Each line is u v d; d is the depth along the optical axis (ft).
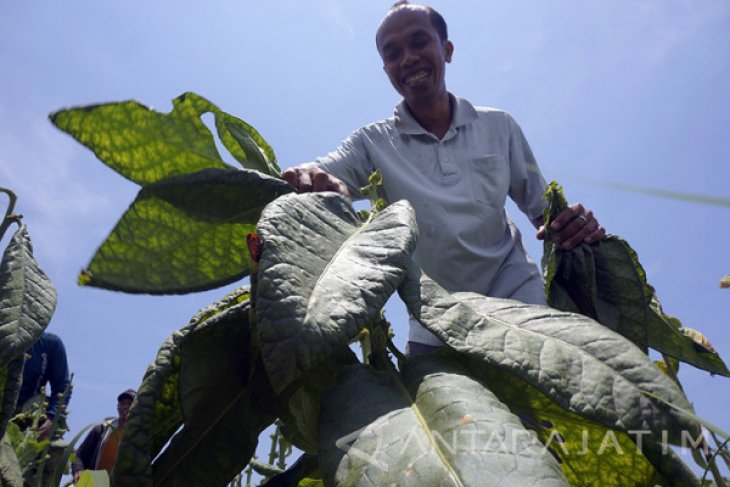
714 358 4.68
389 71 8.57
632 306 4.73
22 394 7.67
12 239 3.69
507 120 8.68
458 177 7.95
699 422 2.21
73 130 3.50
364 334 3.35
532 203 8.56
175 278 3.38
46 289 3.58
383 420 2.52
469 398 2.51
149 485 2.64
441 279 7.66
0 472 3.62
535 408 3.10
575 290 4.86
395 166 8.02
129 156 3.72
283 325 2.32
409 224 3.07
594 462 3.23
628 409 2.40
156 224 3.35
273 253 2.55
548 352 2.66
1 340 3.14
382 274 2.71
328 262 2.77
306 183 3.95
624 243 4.79
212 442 3.05
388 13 8.63
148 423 2.75
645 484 3.16
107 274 3.14
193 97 3.86
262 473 4.81
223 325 3.11
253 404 3.13
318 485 3.88
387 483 2.20
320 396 3.02
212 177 3.49
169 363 2.96
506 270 7.81
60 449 5.68
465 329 2.80
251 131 4.29
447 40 8.94
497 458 2.15
